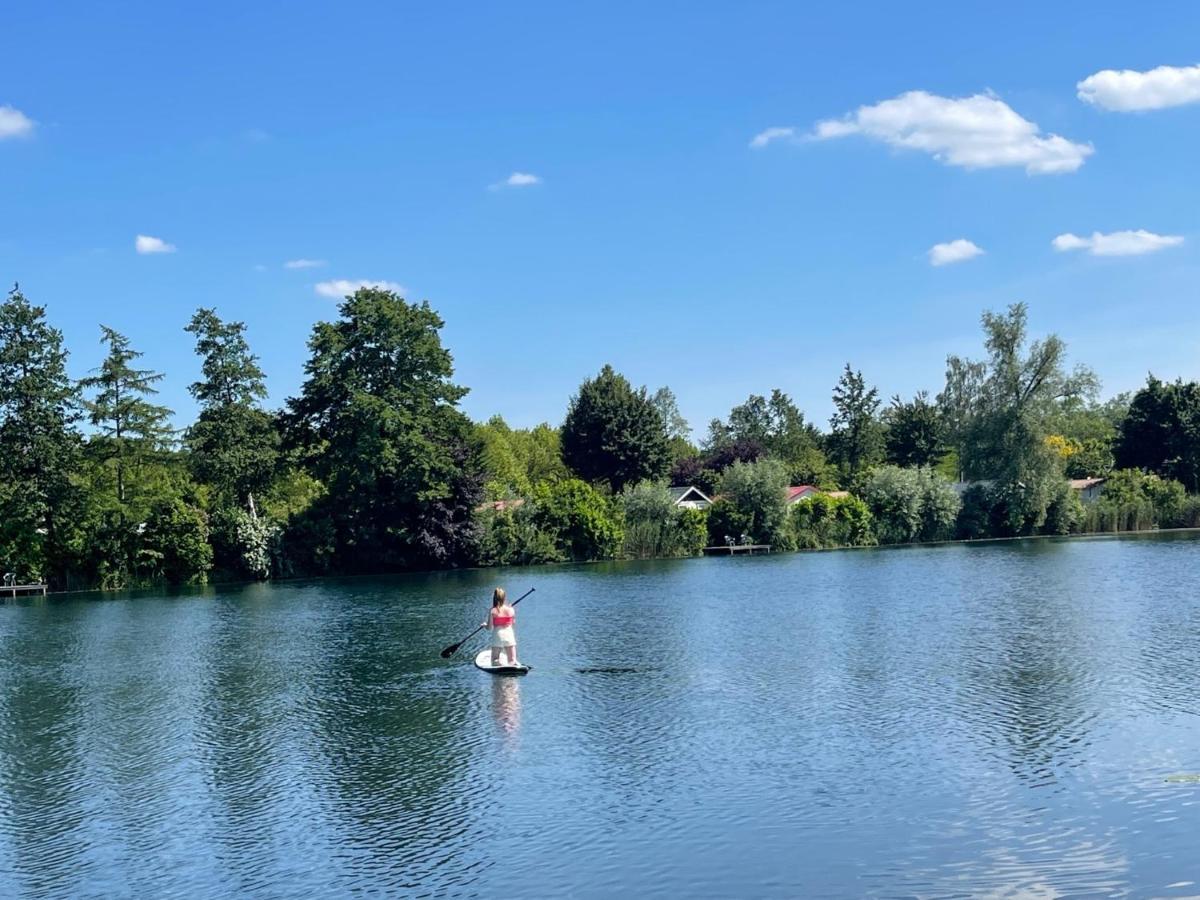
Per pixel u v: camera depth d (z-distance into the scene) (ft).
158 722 77.10
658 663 92.73
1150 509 340.59
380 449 232.73
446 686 85.15
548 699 78.23
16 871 47.91
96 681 96.78
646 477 382.63
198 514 229.86
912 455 468.75
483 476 253.65
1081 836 45.75
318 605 163.84
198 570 226.58
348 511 244.83
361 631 126.21
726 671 87.66
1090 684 76.74
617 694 79.25
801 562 235.20
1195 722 64.18
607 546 270.26
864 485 333.21
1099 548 248.11
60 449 216.33
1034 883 41.11
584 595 163.22
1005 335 315.78
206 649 115.44
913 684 79.46
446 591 182.29
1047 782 53.36
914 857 44.24
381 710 77.00
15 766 66.23
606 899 41.47
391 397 237.04
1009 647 95.45
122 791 59.72
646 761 60.23
